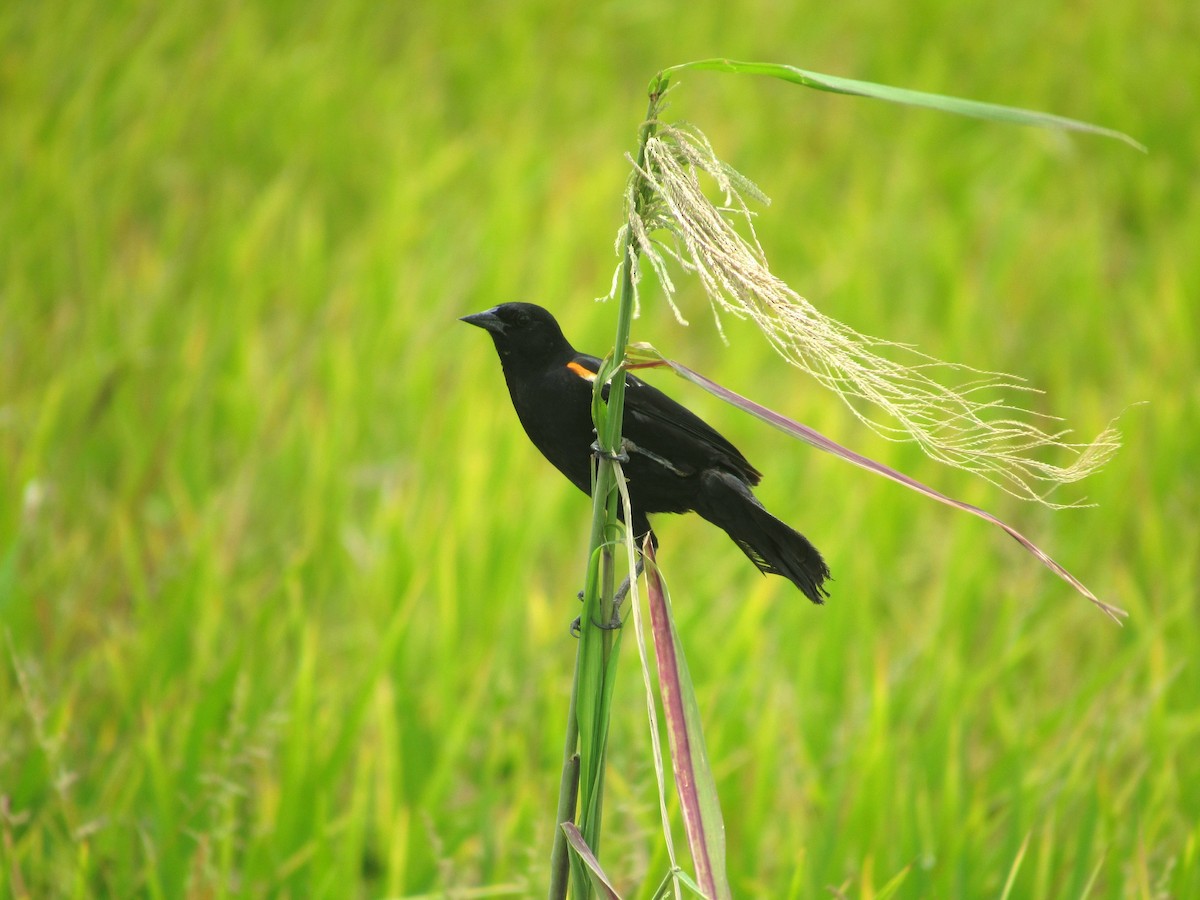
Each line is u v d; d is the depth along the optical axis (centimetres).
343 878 723
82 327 1324
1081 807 778
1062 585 1051
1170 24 2223
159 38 1903
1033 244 1623
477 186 1727
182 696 869
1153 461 1178
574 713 477
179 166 1725
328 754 811
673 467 612
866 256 1555
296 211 1638
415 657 937
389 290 1406
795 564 604
